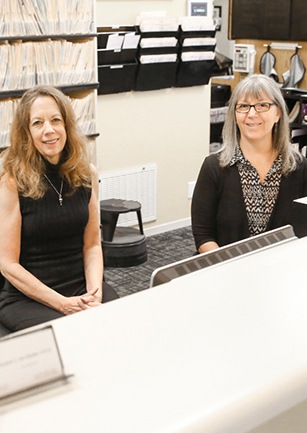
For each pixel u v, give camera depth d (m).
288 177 2.35
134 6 4.49
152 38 4.52
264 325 0.61
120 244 4.32
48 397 0.50
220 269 0.77
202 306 0.66
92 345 0.58
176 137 5.02
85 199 2.43
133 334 0.60
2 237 2.31
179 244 4.86
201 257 0.91
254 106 2.27
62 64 3.69
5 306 2.33
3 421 0.47
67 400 0.50
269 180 2.35
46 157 2.34
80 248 2.45
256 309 0.65
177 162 5.08
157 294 0.69
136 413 0.48
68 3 3.62
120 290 3.96
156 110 4.82
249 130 2.29
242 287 0.71
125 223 4.83
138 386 0.51
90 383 0.52
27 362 0.53
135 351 0.57
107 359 0.55
